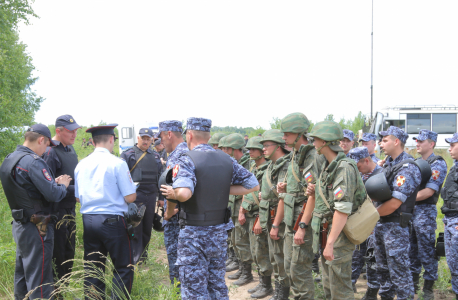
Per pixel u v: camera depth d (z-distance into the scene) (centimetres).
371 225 288
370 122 2050
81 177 341
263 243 420
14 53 1396
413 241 421
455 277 363
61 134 385
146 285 405
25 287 336
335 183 278
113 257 339
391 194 335
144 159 509
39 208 322
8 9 1187
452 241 363
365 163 370
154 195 516
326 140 285
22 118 1232
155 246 611
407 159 346
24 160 315
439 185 397
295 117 335
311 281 333
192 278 285
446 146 1952
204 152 298
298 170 340
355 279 432
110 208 337
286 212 346
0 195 737
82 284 347
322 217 297
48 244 328
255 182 320
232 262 554
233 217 482
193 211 288
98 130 352
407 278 343
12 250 443
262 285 432
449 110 1959
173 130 395
